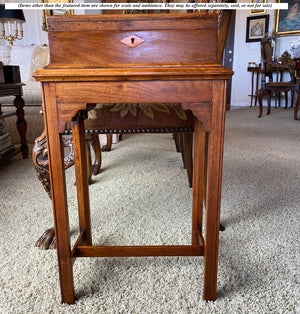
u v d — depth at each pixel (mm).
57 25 674
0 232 1117
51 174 717
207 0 1011
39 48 3072
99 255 849
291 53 5652
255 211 1294
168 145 2596
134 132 988
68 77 653
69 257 747
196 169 952
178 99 671
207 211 735
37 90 2520
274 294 797
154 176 1751
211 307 751
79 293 806
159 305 757
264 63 4289
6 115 2016
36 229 1142
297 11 5406
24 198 1446
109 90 665
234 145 2582
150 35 675
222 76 658
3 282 844
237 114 4863
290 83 4176
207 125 689
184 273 887
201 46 682
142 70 651
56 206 730
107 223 1191
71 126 968
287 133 3141
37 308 750
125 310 741
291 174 1783
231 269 902
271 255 973
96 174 1777
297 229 1141
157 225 1172
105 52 679
